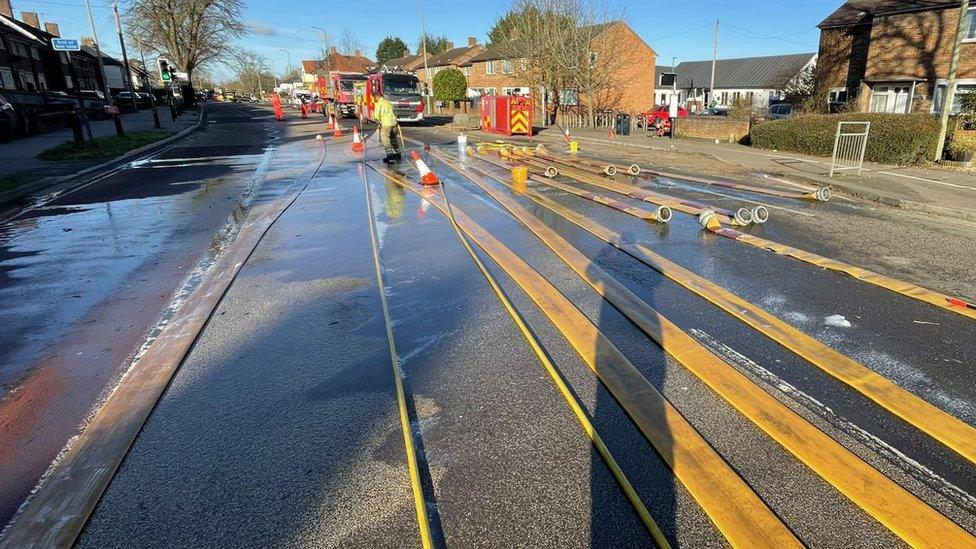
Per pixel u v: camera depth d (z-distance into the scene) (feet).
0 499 7.82
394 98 90.33
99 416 9.78
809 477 7.81
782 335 12.26
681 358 11.18
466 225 22.98
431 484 7.86
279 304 14.96
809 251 19.16
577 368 10.98
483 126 83.76
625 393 9.91
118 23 119.96
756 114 85.30
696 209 25.12
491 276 16.61
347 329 13.20
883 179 35.50
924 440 8.65
